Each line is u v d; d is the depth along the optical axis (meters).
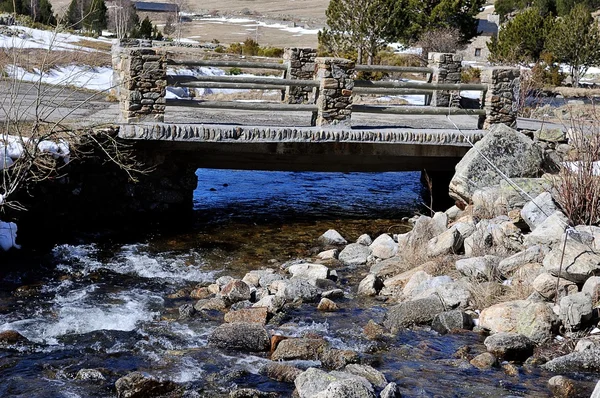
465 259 10.76
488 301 9.71
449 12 37.47
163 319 9.48
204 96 23.78
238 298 10.12
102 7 38.31
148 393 7.41
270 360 8.28
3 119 13.43
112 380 7.73
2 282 10.59
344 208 16.03
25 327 9.03
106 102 17.30
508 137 14.23
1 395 7.34
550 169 14.47
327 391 6.99
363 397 6.99
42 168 12.02
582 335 8.75
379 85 14.68
